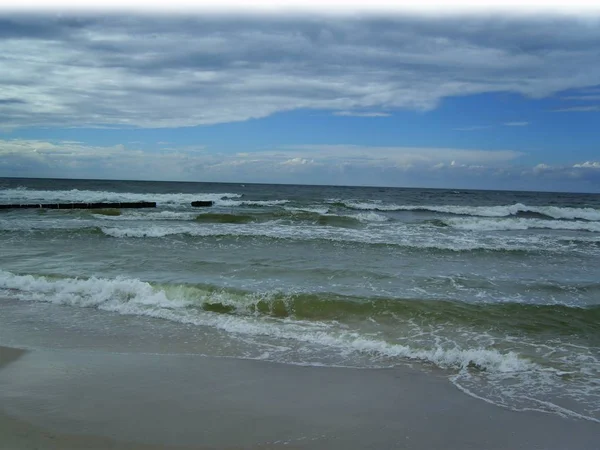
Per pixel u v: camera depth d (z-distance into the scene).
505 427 4.54
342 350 6.58
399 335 7.21
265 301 8.49
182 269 11.09
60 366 5.66
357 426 4.47
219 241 15.55
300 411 4.73
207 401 4.87
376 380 5.59
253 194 48.91
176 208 30.47
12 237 15.45
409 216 27.22
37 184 60.75
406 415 4.73
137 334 7.02
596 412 4.90
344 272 10.97
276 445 4.09
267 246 14.77
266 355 6.31
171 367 5.77
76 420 4.35
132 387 5.13
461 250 14.48
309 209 30.17
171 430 4.25
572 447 4.21
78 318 7.74
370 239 16.31
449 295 9.20
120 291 8.97
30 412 4.46
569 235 19.56
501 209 30.78
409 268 11.76
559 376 5.82
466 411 4.86
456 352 6.40
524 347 6.80
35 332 6.98
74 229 16.67
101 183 73.06
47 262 11.64
